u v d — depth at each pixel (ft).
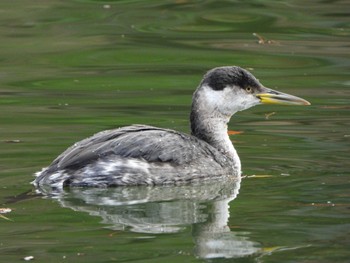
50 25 77.61
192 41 73.92
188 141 45.91
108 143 44.45
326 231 36.96
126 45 73.10
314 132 53.62
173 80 65.05
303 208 40.04
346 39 73.87
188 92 62.23
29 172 45.09
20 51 71.61
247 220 38.63
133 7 82.48
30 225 37.81
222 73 48.14
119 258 33.91
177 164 44.86
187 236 36.73
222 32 76.43
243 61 69.15
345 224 37.78
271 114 58.59
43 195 42.06
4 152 48.47
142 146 44.57
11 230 37.09
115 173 43.65
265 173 45.98
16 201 41.09
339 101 60.08
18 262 33.40
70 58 70.44
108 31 76.43
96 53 71.46
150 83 64.44
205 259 33.83
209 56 70.23
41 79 65.31
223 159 46.50
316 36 74.95
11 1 83.20
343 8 81.66
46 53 71.26
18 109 57.98
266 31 76.59
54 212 39.70
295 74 66.08
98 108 58.49
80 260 33.63
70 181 43.21
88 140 44.88
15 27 77.00
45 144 50.08
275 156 48.88
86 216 39.22
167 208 40.75
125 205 41.06
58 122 54.95
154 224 38.27
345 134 53.06
